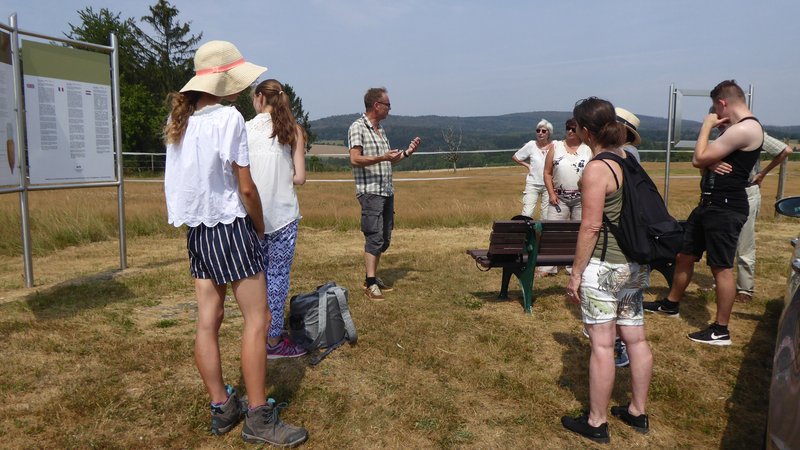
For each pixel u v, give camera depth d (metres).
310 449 2.84
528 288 5.11
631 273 2.89
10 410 3.10
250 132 3.55
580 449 2.95
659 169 32.66
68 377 3.52
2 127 5.02
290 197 3.67
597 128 2.87
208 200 2.56
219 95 2.63
